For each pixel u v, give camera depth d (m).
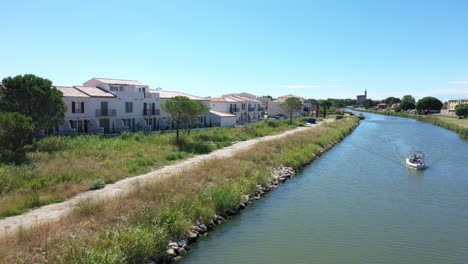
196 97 74.94
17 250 12.83
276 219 21.11
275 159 37.12
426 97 182.75
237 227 19.70
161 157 34.19
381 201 25.34
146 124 60.34
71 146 35.53
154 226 16.00
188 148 41.22
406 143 60.78
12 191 20.89
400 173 35.53
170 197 20.39
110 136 48.53
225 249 16.73
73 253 12.51
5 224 16.28
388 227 20.14
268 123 79.94
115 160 31.20
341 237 18.50
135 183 23.42
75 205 18.45
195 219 19.09
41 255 12.77
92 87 56.03
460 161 42.97
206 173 27.09
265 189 27.45
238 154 36.69
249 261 15.55
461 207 24.16
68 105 48.72
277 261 15.61
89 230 15.05
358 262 15.75
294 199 25.55
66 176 24.41
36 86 35.81
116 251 13.17
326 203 24.61
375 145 58.06
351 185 30.12
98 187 23.19
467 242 18.25
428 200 25.77
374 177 33.53
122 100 56.44
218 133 56.66
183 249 16.27
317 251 16.72
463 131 74.00
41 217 17.39
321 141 53.88
